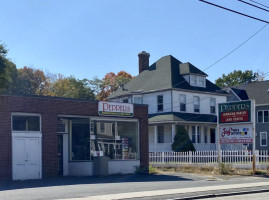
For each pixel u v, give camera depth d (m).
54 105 22.36
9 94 20.62
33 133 21.42
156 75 46.56
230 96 51.34
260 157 27.42
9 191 16.00
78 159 24.48
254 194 16.23
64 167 24.42
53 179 21.47
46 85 55.06
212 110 47.00
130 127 26.34
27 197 14.13
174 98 43.12
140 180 21.48
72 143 24.78
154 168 27.61
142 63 50.47
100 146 24.69
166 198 14.33
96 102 24.38
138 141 26.55
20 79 47.78
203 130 45.22
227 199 14.55
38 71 54.78
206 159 29.25
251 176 24.36
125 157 25.81
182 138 40.50
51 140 22.08
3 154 20.17
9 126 20.50
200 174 25.61
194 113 44.66
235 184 19.36
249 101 25.08
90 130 24.25
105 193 15.43
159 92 44.19
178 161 30.56
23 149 21.00
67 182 19.97
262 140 49.75
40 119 21.77
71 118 24.23
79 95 54.25
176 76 45.09
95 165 24.06
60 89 54.69
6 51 21.58
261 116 50.19
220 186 18.34
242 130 25.41
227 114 26.08
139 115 26.61
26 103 21.19
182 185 18.75
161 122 41.72
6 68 21.89
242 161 27.80
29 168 21.14
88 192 15.70
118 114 25.38
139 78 49.03
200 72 46.22
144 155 26.59
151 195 14.88
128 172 25.73
